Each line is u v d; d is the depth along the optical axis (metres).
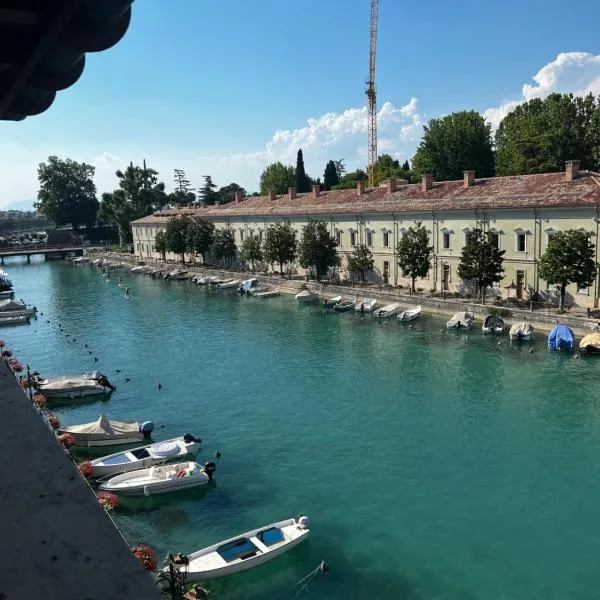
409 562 22.55
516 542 23.56
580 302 55.03
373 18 146.00
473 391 39.91
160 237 126.38
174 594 20.42
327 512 26.08
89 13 4.70
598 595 20.56
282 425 35.81
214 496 27.77
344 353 50.47
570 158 89.81
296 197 99.75
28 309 75.94
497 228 61.31
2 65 5.38
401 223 72.56
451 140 110.38
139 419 37.81
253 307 74.12
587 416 34.97
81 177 180.50
